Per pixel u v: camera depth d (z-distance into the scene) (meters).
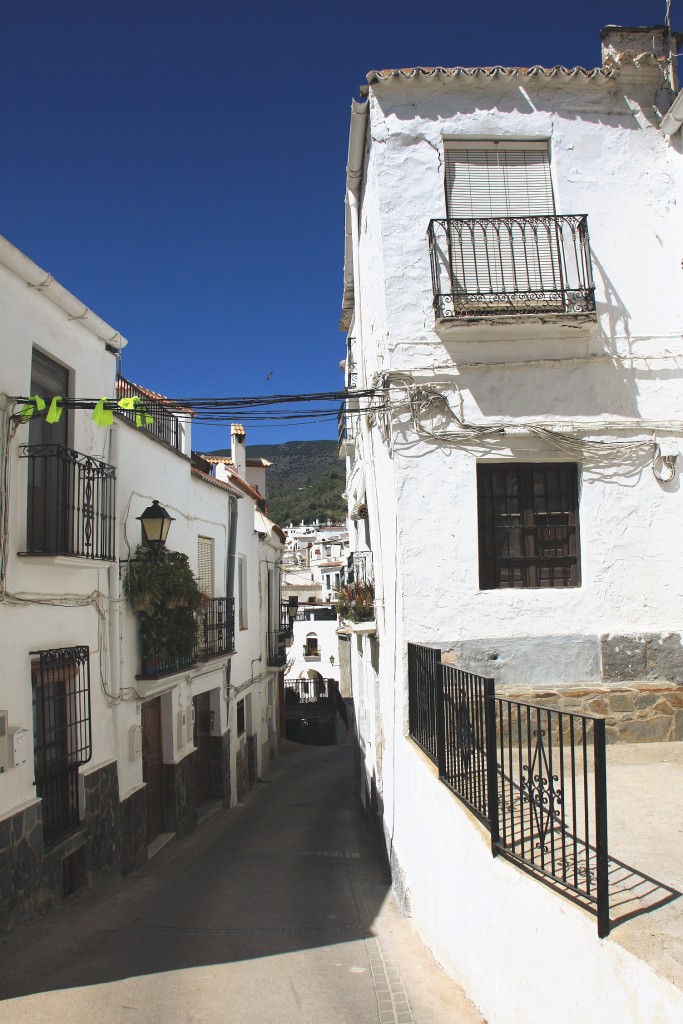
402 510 8.14
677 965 2.85
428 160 8.55
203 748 13.83
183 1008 4.87
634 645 8.09
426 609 8.06
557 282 8.37
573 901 3.50
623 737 7.73
